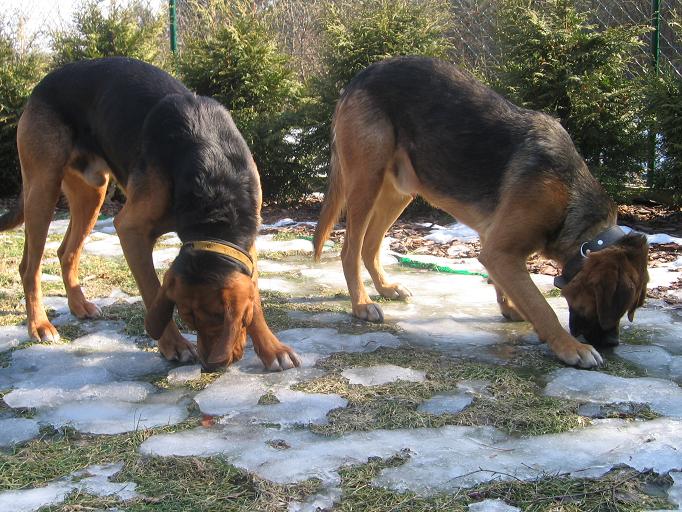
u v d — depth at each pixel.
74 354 1.87
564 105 3.53
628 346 1.89
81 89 1.94
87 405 1.58
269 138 3.92
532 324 1.86
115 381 1.71
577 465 1.32
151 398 1.63
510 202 1.86
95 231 3.58
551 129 1.91
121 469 1.33
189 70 4.23
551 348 1.82
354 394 1.60
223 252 1.58
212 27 4.66
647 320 2.10
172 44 4.89
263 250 3.03
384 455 1.35
